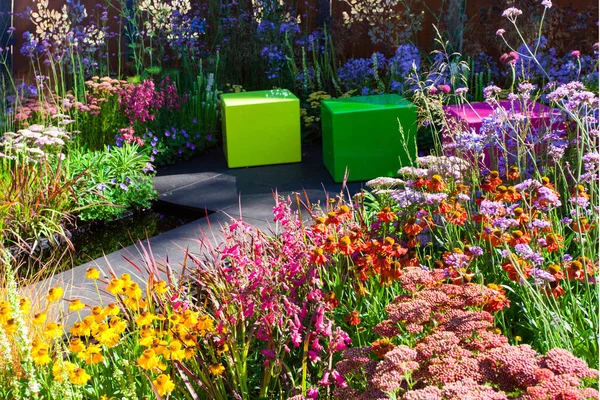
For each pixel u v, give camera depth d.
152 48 8.80
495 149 4.82
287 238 3.17
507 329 3.01
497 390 2.17
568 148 4.40
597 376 2.03
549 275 2.71
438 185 3.62
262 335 2.80
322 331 2.72
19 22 7.82
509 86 7.75
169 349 2.53
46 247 5.18
